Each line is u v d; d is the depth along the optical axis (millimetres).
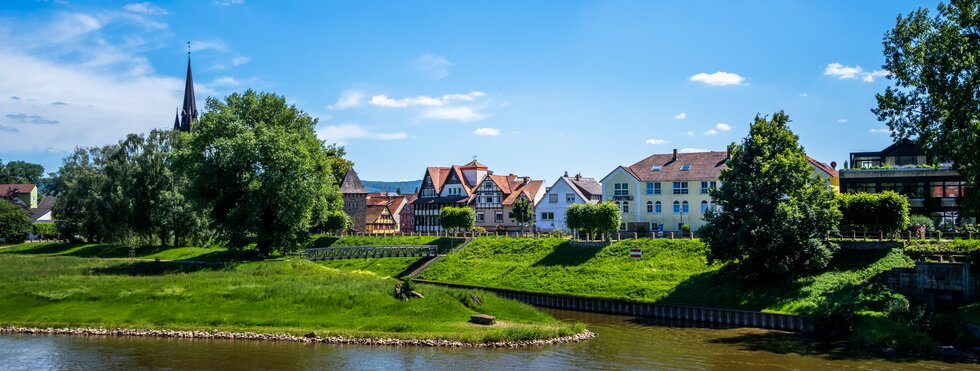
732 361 42469
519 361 42375
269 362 42031
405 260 90875
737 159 60906
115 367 41000
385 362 42000
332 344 46688
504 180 131625
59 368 40781
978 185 46500
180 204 100750
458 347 45875
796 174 58312
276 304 53969
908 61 50312
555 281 72188
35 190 186250
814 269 59406
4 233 121688
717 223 60156
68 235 116000
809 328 51656
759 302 57000
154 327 50750
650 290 64125
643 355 44156
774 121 61938
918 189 73500
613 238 87562
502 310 54312
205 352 44500
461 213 101938
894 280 54719
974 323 45125
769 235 57312
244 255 87625
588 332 51000
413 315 51906
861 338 47062
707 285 62344
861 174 75875
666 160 101438
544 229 112062
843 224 63344
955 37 47875
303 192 79125
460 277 80625
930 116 49688
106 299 56094
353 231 121750
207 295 55844
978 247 52125
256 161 79188
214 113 82750
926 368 39906
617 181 100438
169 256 98500
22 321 52531
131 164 102438
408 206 156250
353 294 54688
